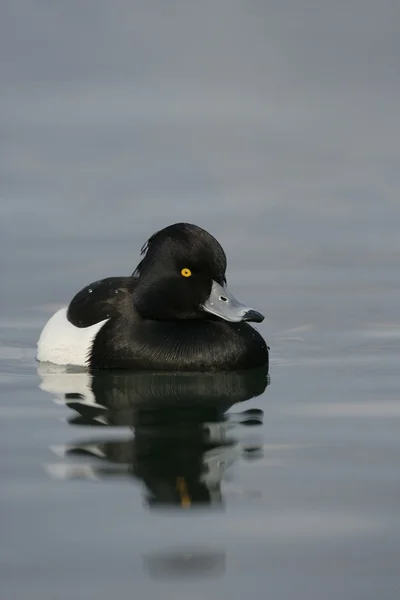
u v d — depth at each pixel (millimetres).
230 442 9312
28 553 7191
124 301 11977
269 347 12773
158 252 11734
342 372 11680
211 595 6660
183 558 7113
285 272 16375
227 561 7074
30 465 8719
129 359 11656
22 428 9727
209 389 11094
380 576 6887
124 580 6848
